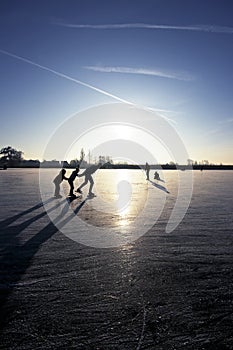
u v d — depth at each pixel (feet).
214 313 12.94
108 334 11.43
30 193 60.23
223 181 101.24
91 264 18.93
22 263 19.01
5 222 31.50
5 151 264.52
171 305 13.62
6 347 10.65
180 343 10.92
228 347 10.69
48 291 15.01
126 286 15.62
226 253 21.17
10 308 13.32
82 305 13.60
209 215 36.50
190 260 19.69
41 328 11.80
